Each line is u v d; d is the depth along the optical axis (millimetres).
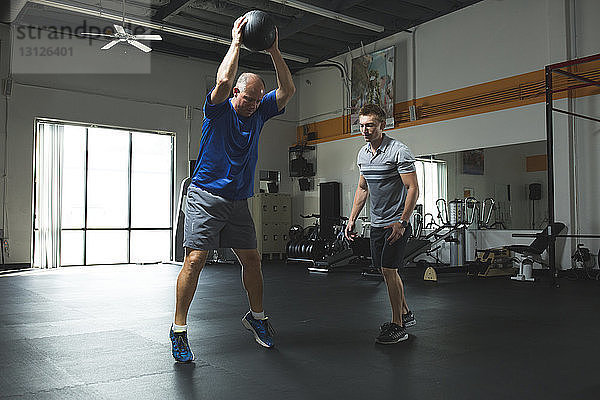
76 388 2182
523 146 8031
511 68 8305
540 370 2441
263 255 11484
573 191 7477
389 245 3016
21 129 9336
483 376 2340
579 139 7465
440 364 2551
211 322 3787
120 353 2826
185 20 9422
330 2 8734
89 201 10148
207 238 2635
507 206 8195
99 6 8852
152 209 10828
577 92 7457
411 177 2957
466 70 8945
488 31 8633
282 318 3939
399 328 3061
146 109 10633
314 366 2516
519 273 6840
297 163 11930
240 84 2643
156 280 7051
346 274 7730
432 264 9148
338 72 11508
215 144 2646
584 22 7500
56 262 9445
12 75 9320
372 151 3092
